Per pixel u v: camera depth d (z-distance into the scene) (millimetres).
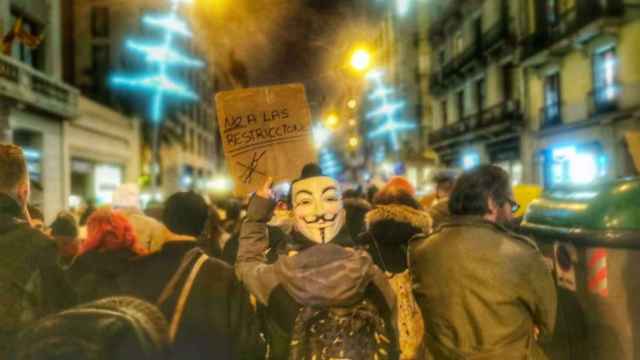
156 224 4078
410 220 4066
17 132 22375
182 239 3332
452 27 36469
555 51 24031
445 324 3125
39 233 2887
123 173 33875
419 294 3268
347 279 2693
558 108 24453
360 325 2713
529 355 3047
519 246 3070
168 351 2584
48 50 25344
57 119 24984
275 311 2846
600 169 21750
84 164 28391
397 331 2932
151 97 40562
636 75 20000
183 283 3211
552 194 4059
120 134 33250
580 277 3555
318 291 2691
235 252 5340
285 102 3486
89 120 28609
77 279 3270
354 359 2664
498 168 3262
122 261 3234
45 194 23781
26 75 20953
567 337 3748
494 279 3018
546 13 25234
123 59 39719
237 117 3467
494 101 30234
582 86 22969
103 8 39719
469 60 32469
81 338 2311
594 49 22078
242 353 3236
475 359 3025
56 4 26141
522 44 26469
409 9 45469
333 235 2977
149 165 40469
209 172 68688
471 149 34531
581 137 22938
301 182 3002
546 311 3061
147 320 2523
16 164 2922
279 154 3475
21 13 23016
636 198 3352
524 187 7148
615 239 3295
